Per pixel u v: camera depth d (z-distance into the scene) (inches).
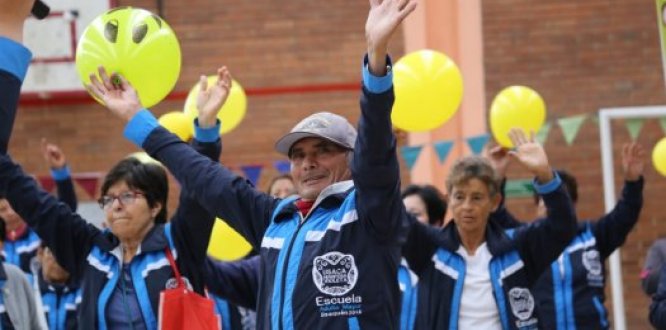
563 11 888.9
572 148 881.5
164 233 401.1
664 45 392.8
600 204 877.8
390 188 297.6
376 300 302.0
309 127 318.3
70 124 920.9
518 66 885.8
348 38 906.1
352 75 904.3
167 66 369.7
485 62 886.4
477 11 885.2
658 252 678.5
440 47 884.0
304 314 301.1
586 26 888.3
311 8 909.8
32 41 909.2
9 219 613.9
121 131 917.8
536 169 442.9
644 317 870.4
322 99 905.5
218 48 911.0
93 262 396.5
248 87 908.0
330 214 311.7
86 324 392.8
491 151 561.9
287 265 307.6
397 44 899.4
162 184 407.8
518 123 606.9
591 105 884.0
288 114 907.4
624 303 871.1
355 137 325.4
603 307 544.7
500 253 454.6
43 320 463.5
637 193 540.7
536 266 453.4
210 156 358.3
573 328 535.5
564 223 443.2
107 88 339.3
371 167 293.9
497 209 540.1
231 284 410.3
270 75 909.2
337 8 907.4
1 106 265.9
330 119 322.7
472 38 884.0
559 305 537.3
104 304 390.0
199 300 384.2
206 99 359.3
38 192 383.9
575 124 746.2
